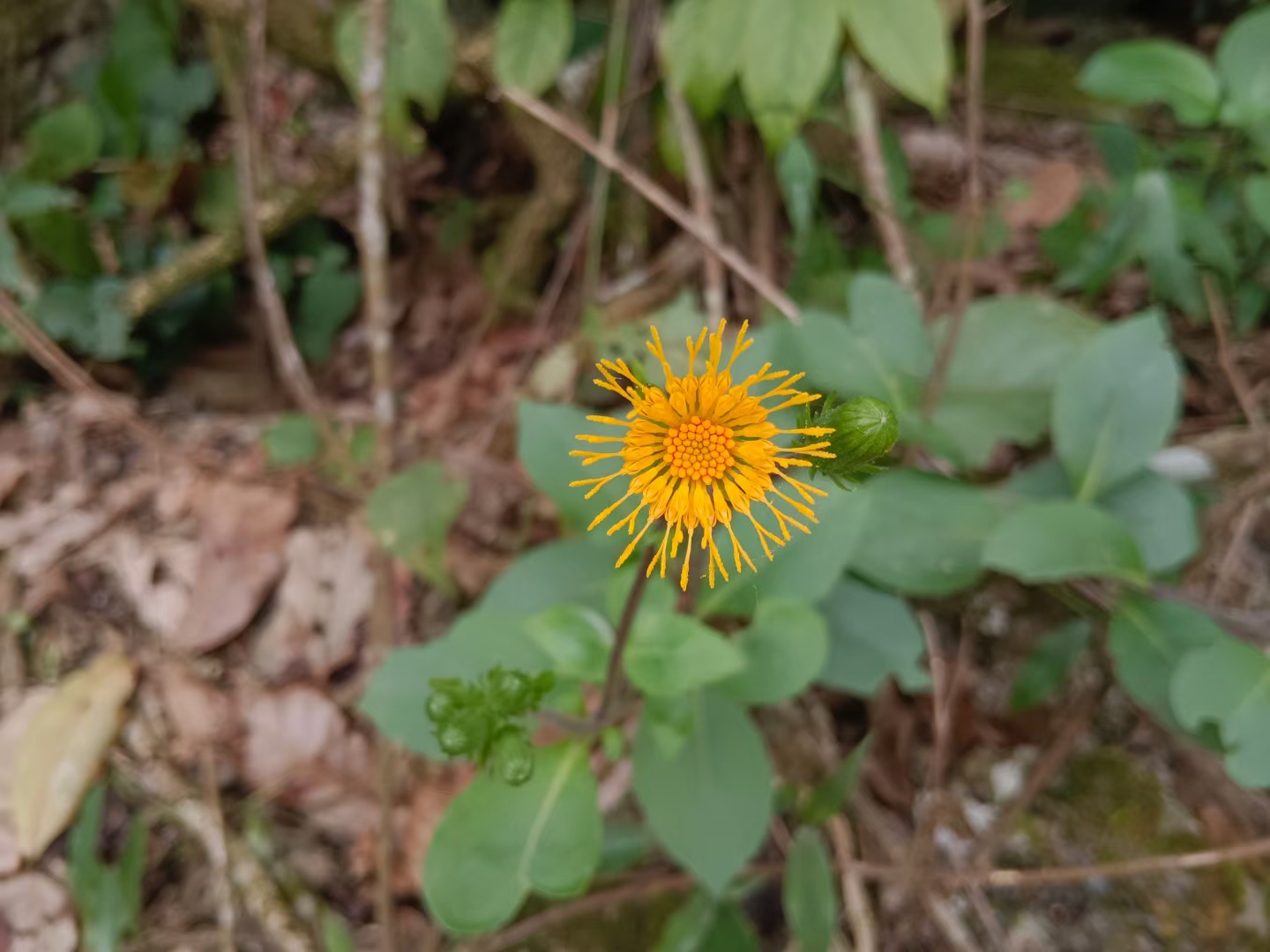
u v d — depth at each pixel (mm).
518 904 193
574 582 240
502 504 310
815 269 318
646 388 136
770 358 249
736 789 213
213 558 298
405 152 350
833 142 334
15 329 294
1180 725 220
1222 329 297
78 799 259
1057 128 388
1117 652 228
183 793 260
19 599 292
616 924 249
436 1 291
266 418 350
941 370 258
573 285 356
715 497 134
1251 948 233
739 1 262
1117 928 238
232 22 331
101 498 316
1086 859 246
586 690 265
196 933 247
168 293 345
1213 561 275
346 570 299
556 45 290
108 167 355
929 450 260
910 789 261
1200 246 284
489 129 380
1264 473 272
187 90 359
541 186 345
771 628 213
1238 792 249
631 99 318
